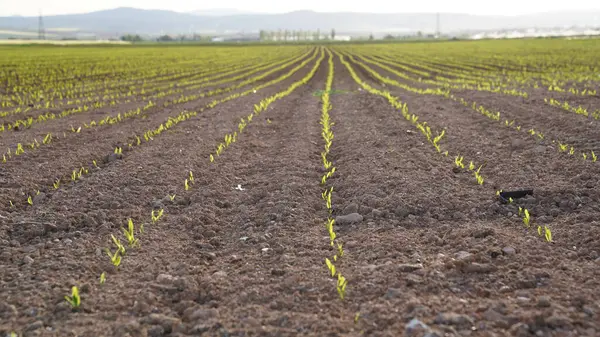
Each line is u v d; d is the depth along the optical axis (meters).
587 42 74.94
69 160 8.11
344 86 23.95
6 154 8.48
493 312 3.34
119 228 5.27
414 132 9.76
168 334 3.32
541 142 8.41
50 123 11.99
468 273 4.05
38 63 41.78
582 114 10.78
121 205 5.95
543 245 4.50
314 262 4.39
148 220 5.53
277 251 4.67
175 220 5.49
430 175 6.85
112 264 4.36
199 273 4.27
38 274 4.18
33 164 7.84
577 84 19.45
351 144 9.14
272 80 27.77
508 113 11.63
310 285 3.91
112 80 27.44
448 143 8.87
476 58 46.09
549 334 3.11
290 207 5.83
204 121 12.03
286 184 6.66
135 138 9.85
